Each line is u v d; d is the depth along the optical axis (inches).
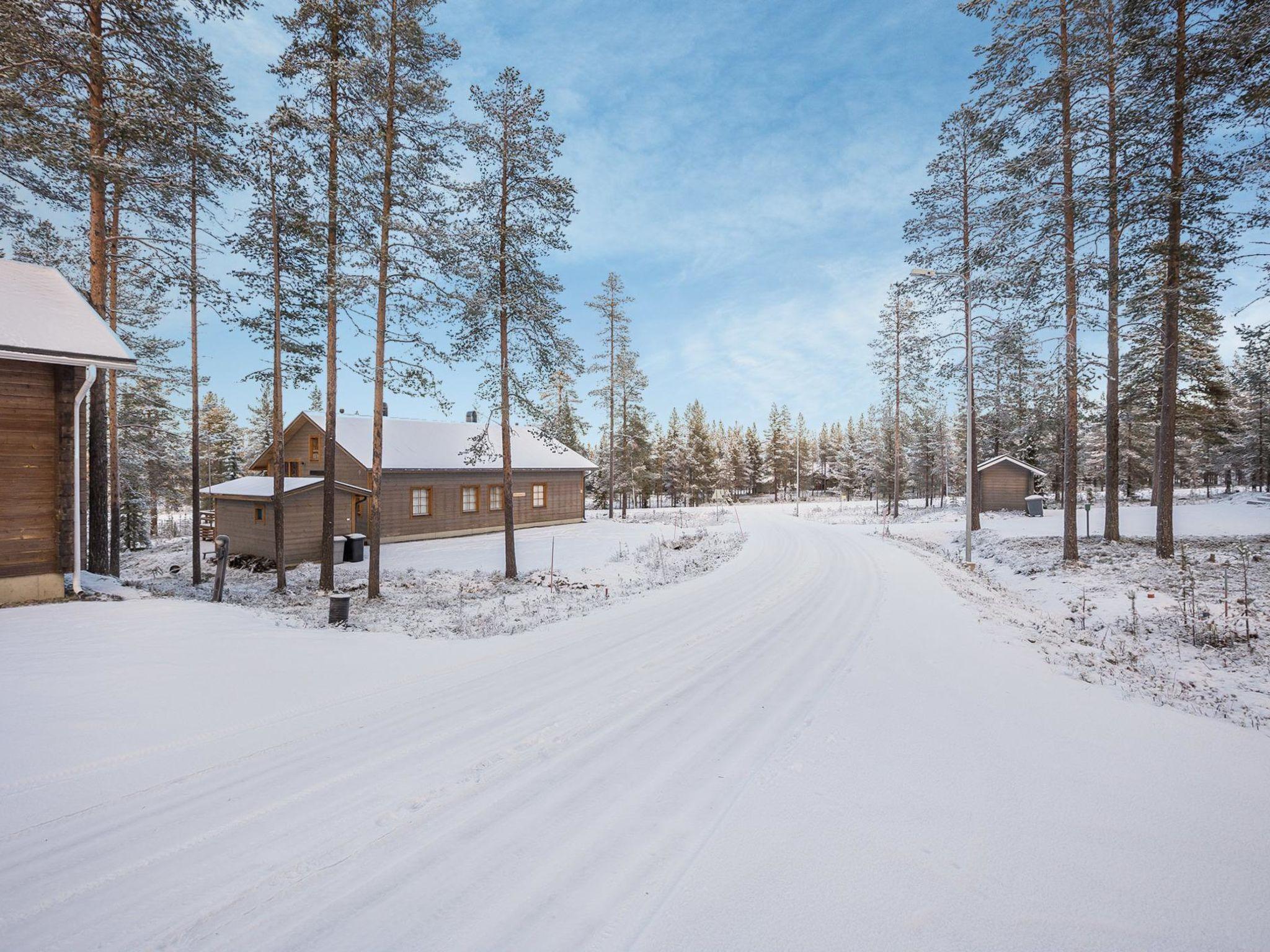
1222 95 426.0
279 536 581.9
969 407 654.5
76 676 234.8
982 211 608.1
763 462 3093.0
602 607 443.5
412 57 507.2
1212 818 138.6
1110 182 526.9
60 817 142.6
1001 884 112.3
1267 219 418.6
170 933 103.7
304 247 590.6
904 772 163.0
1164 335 553.3
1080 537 730.2
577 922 104.3
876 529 1125.1
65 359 361.1
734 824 136.5
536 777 164.6
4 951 98.8
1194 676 301.3
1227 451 1601.9
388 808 147.9
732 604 432.1
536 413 641.0
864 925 101.2
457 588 603.5
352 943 100.3
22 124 379.2
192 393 658.8
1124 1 528.4
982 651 297.6
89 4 437.1
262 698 226.2
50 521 370.9
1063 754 175.5
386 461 938.7
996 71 579.5
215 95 497.0
